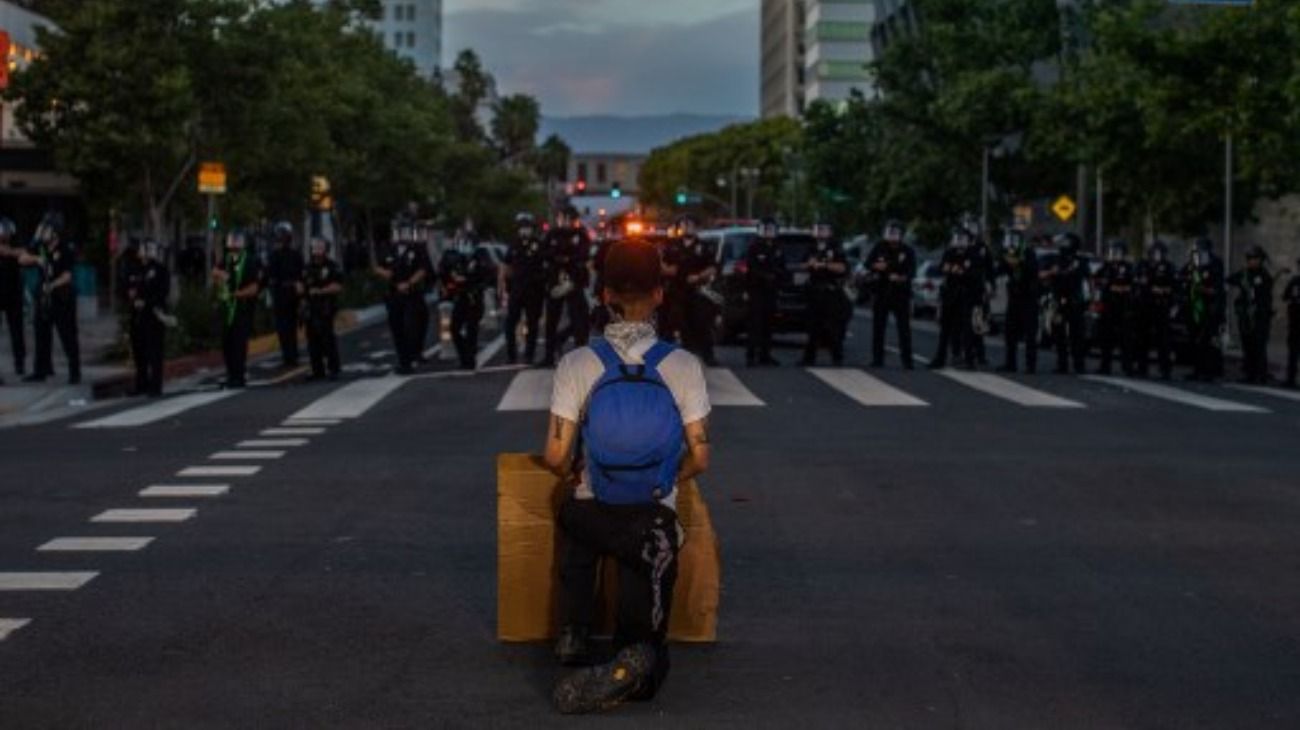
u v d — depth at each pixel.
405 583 9.52
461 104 111.38
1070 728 6.79
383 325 45.16
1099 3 50.59
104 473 13.96
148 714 6.95
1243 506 12.28
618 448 6.79
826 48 162.38
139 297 22.56
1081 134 41.78
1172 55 35.38
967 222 35.44
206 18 38.41
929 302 50.22
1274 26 34.12
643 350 6.90
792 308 31.44
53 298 23.28
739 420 17.86
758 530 11.23
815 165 70.69
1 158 50.81
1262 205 45.66
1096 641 8.27
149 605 8.98
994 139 57.66
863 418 18.16
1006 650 8.07
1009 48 55.22
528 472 7.85
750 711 7.00
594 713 6.96
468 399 20.38
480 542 10.76
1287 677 7.60
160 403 20.81
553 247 25.59
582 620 7.22
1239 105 33.75
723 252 33.31
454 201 77.75
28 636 8.30
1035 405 19.88
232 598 9.14
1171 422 18.17
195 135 39.72
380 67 58.72
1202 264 27.39
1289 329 26.36
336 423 17.89
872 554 10.45
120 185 39.88
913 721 6.87
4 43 27.23
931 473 13.80
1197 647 8.16
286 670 7.65
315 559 10.22
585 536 6.94
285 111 41.41
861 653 7.99
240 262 23.48
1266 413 19.69
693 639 7.98
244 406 19.97
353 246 60.28
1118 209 49.59
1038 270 26.39
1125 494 12.78
